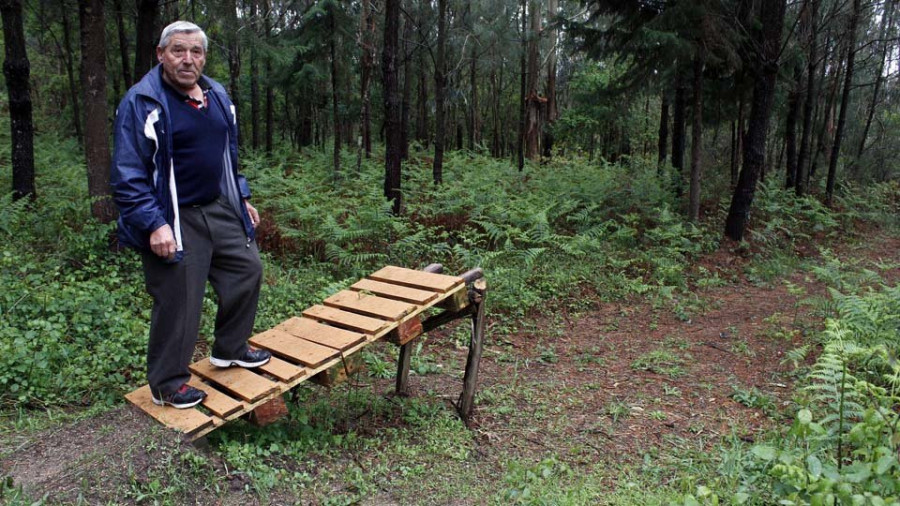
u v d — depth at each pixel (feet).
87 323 16.26
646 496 10.81
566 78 98.02
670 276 29.94
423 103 81.87
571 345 20.90
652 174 47.85
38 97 80.69
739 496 8.44
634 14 39.86
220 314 11.67
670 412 15.08
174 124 10.06
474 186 39.99
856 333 17.60
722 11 37.04
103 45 24.26
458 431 13.44
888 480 8.01
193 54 10.00
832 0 49.93
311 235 27.96
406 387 15.53
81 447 9.80
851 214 48.44
